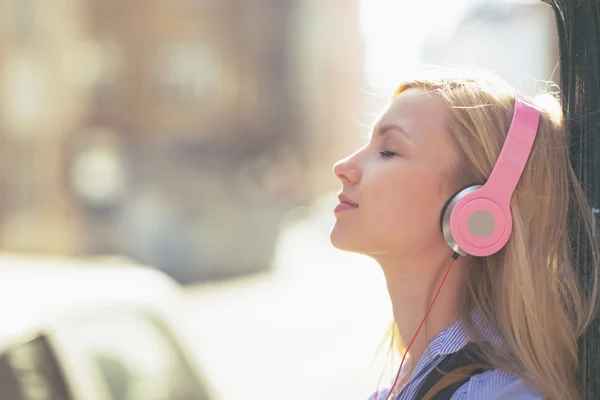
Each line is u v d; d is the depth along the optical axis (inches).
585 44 84.6
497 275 82.0
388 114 86.7
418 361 84.0
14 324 146.1
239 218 1168.8
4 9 1496.1
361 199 85.2
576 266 83.0
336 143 2267.5
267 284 1053.8
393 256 86.0
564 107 86.0
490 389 76.8
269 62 2034.9
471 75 87.9
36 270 181.9
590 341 81.4
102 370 153.2
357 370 543.8
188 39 1847.9
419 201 83.2
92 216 1533.0
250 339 674.8
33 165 1488.7
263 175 1919.3
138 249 1275.8
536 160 82.0
